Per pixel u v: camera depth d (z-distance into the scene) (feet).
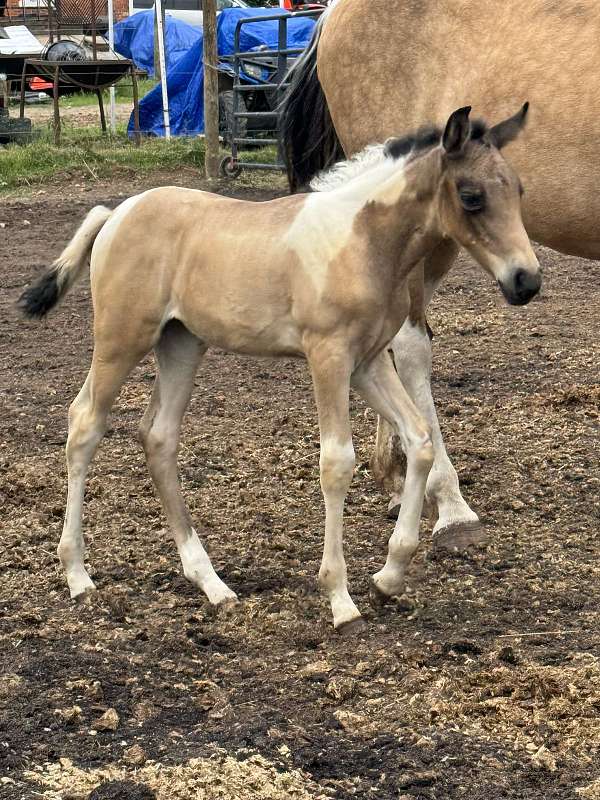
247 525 15.70
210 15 42.78
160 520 15.94
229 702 11.22
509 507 16.20
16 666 11.87
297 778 9.95
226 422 20.06
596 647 12.14
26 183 44.19
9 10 78.23
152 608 13.34
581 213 15.20
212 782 9.85
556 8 15.30
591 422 19.45
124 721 10.91
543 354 23.41
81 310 28.32
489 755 10.29
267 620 12.90
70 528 13.52
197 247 12.71
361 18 16.51
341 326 11.90
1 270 30.96
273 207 12.60
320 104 17.72
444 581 13.98
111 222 13.21
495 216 11.28
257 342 12.63
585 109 14.74
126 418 20.45
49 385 22.31
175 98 56.18
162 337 13.62
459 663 11.87
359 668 11.75
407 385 15.39
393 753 10.34
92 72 52.49
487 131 11.59
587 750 10.34
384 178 11.92
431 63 16.02
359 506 16.48
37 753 10.39
